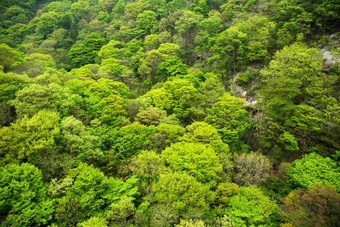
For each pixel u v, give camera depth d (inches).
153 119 1160.2
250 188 733.9
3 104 776.9
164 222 554.3
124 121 1066.7
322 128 866.1
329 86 987.3
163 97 1338.6
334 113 862.5
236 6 2100.1
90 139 787.4
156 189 651.5
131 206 567.5
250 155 903.7
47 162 641.0
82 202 551.8
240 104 1205.1
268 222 619.8
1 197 481.7
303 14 1389.0
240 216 632.4
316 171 719.7
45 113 770.8
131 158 833.5
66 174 641.6
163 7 2817.4
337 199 549.0
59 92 947.3
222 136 1051.3
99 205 579.8
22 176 547.5
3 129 644.1
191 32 2262.6
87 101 1064.2
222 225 586.9
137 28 2625.5
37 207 519.5
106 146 888.9
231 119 1104.8
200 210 602.2
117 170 772.0
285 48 1204.5
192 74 1590.8
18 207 491.5
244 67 1590.8
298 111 922.1
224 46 1679.4
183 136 989.8
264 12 1839.3
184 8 2657.5
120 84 1523.1
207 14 2415.1
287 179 792.3
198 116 1208.8
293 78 1043.9
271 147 1057.5
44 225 532.4
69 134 764.6
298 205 594.2
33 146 655.8
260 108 1207.6
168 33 2245.3
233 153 997.2
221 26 1979.6
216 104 1175.0
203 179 740.7
